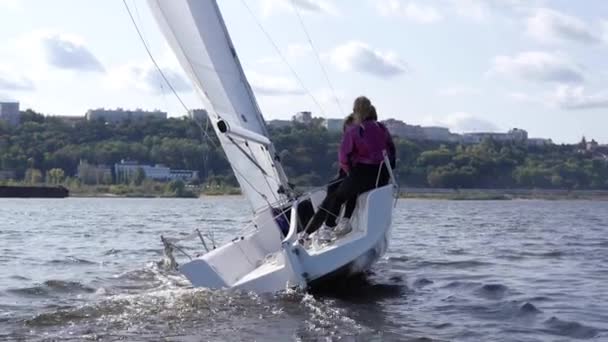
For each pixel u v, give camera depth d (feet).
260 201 33.83
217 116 32.83
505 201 248.52
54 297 28.35
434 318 23.39
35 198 249.14
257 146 32.53
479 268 37.35
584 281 32.63
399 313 24.09
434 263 39.37
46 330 21.29
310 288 26.58
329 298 26.25
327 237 27.86
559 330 21.90
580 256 44.42
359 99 28.32
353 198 28.43
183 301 24.76
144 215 113.09
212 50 32.50
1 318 23.54
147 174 235.20
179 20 32.22
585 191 268.21
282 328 21.35
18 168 281.95
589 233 69.82
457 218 106.42
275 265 26.94
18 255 45.24
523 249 49.29
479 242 55.57
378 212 26.37
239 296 25.43
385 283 31.17
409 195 221.66
